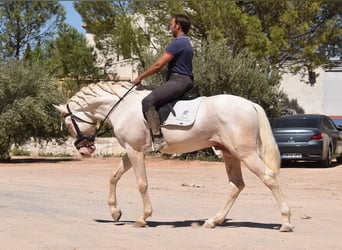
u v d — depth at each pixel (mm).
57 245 7895
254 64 25672
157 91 9156
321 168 21000
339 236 8766
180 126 9117
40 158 27828
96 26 32031
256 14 30312
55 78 27344
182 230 9195
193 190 14906
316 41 30047
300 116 21859
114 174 9797
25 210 11008
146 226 9477
